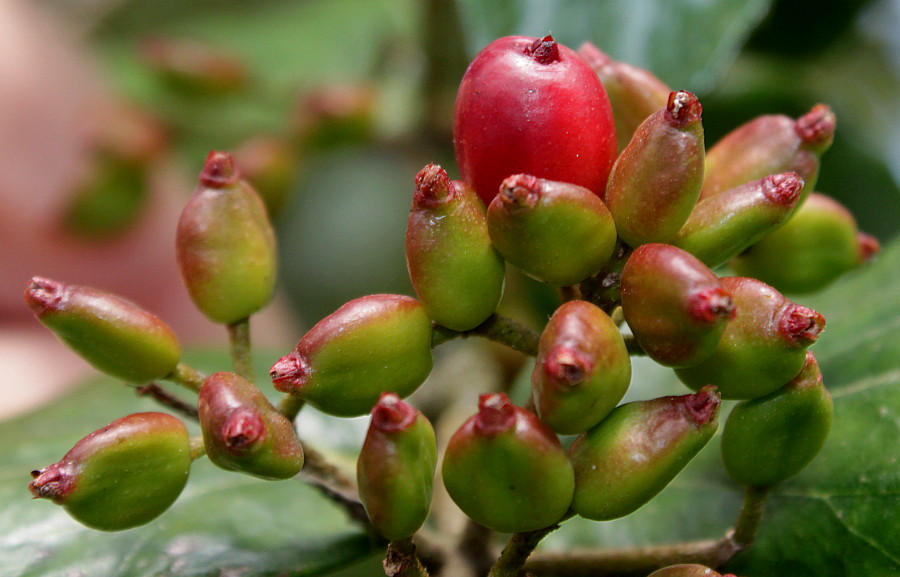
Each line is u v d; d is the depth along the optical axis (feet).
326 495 0.39
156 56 0.61
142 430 0.36
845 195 0.57
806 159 0.39
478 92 0.36
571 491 0.35
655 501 0.42
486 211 0.37
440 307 0.36
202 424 0.35
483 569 0.39
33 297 0.36
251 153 0.57
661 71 0.45
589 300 0.37
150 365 0.37
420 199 0.36
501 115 0.36
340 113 0.57
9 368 0.59
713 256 0.37
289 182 0.58
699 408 0.35
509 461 0.35
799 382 0.36
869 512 0.38
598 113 0.36
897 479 0.39
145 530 0.41
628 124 0.39
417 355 0.36
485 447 0.35
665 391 0.46
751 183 0.37
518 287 0.50
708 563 0.38
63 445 0.44
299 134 0.59
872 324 0.43
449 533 0.42
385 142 0.61
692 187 0.36
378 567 0.46
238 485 0.42
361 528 0.40
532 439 0.35
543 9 0.46
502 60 0.36
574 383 0.34
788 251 0.40
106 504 0.36
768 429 0.36
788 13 0.58
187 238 0.38
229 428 0.35
